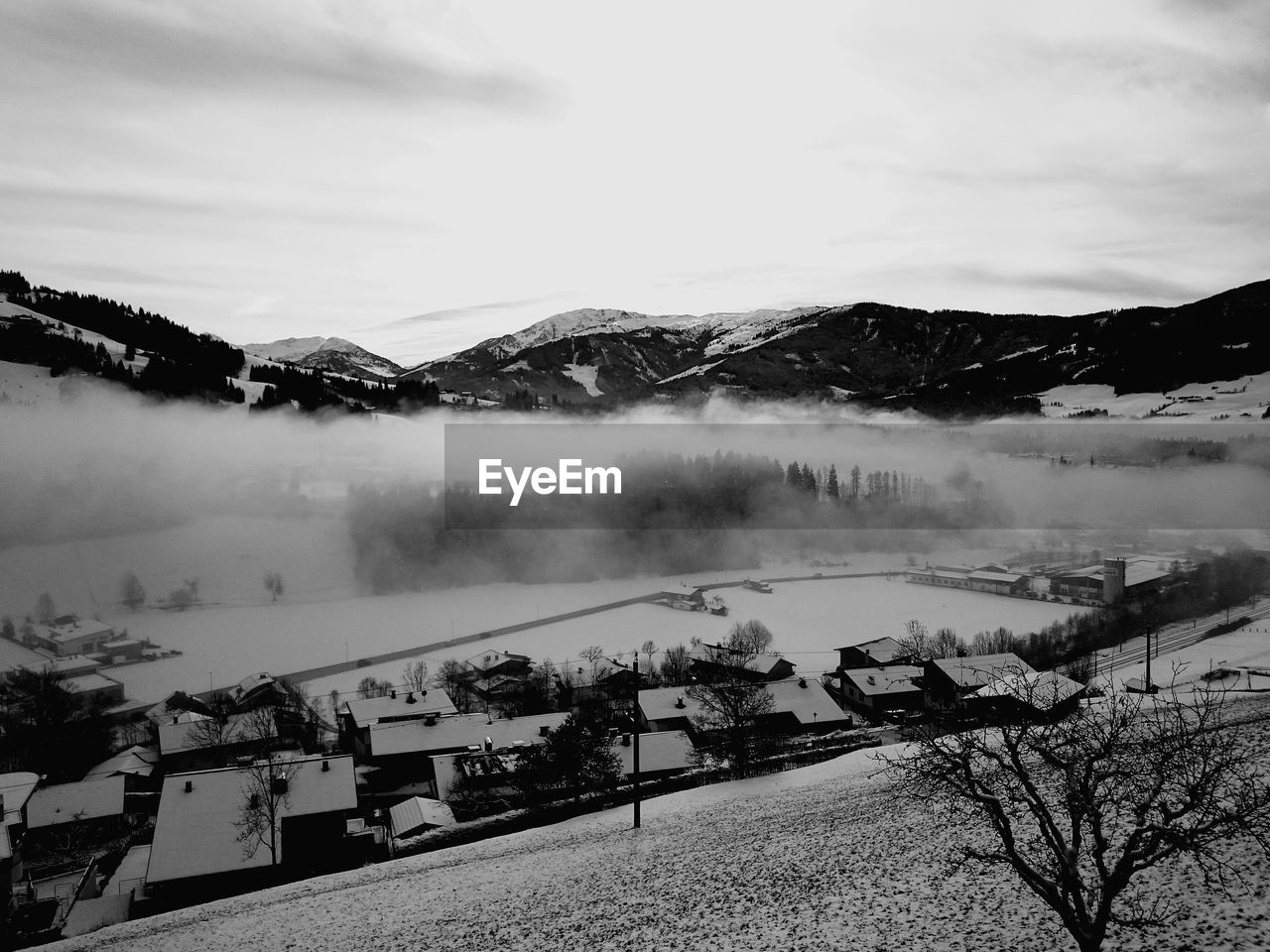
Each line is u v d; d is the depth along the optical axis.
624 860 42.66
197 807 55.44
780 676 106.44
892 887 30.09
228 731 85.56
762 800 53.56
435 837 57.38
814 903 30.12
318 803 56.12
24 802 69.69
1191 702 61.22
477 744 77.25
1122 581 154.38
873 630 143.62
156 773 81.81
